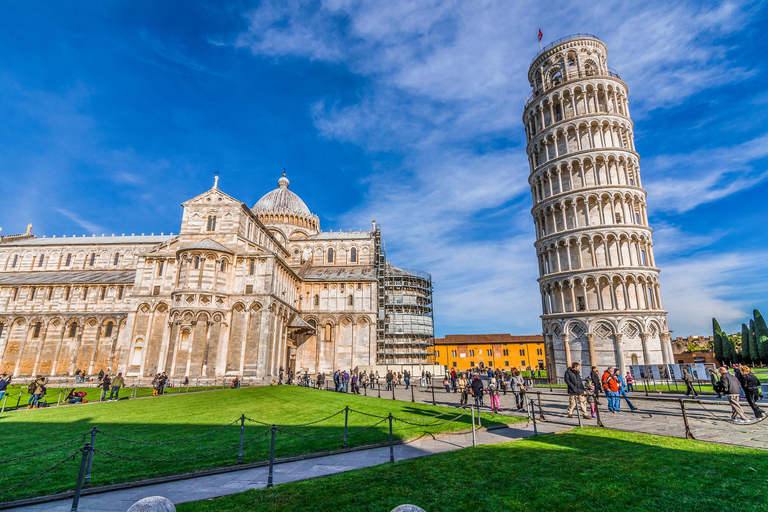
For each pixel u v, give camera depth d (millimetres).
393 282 84438
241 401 31766
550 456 13758
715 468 11828
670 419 20875
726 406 24844
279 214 84625
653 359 48375
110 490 11891
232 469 13688
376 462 14219
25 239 85125
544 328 56688
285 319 60531
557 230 56688
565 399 32094
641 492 10156
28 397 38031
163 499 7734
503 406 28203
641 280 50875
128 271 75000
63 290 67562
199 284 51062
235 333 52031
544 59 64375
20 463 14812
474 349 111438
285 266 60344
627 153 55156
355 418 23375
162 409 27688
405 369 69688
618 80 58719
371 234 85188
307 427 20969
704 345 115062
